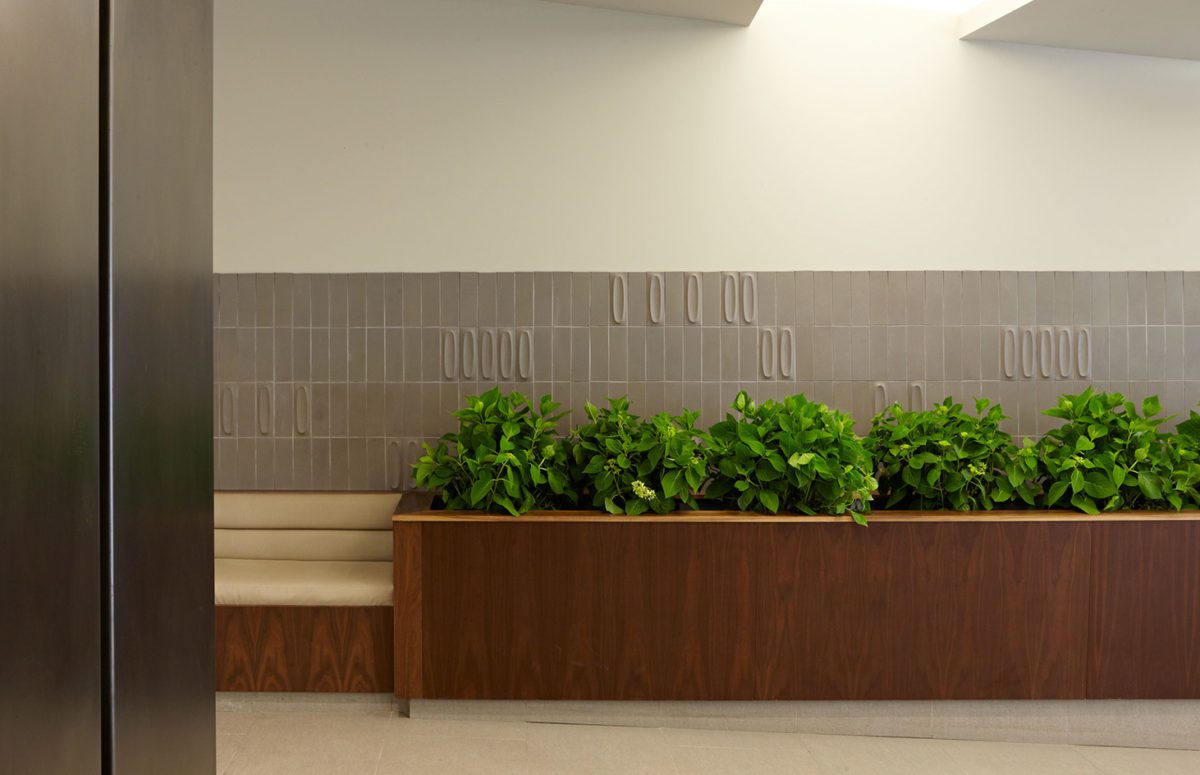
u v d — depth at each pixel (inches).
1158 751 146.1
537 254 183.3
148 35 41.9
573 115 182.9
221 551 177.5
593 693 148.6
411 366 183.2
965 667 147.7
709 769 134.2
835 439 151.3
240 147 181.9
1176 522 147.3
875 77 185.0
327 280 182.9
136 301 40.4
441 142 182.4
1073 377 186.4
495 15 182.2
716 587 147.9
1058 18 169.5
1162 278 187.0
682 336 184.1
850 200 185.0
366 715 152.0
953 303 185.3
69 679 34.2
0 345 28.9
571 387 183.5
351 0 181.5
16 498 30.0
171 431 45.1
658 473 154.9
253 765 133.0
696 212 183.8
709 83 183.5
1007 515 148.9
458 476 157.3
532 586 148.1
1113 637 147.3
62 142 33.6
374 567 169.8
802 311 184.9
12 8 29.7
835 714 149.3
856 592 147.6
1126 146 187.0
